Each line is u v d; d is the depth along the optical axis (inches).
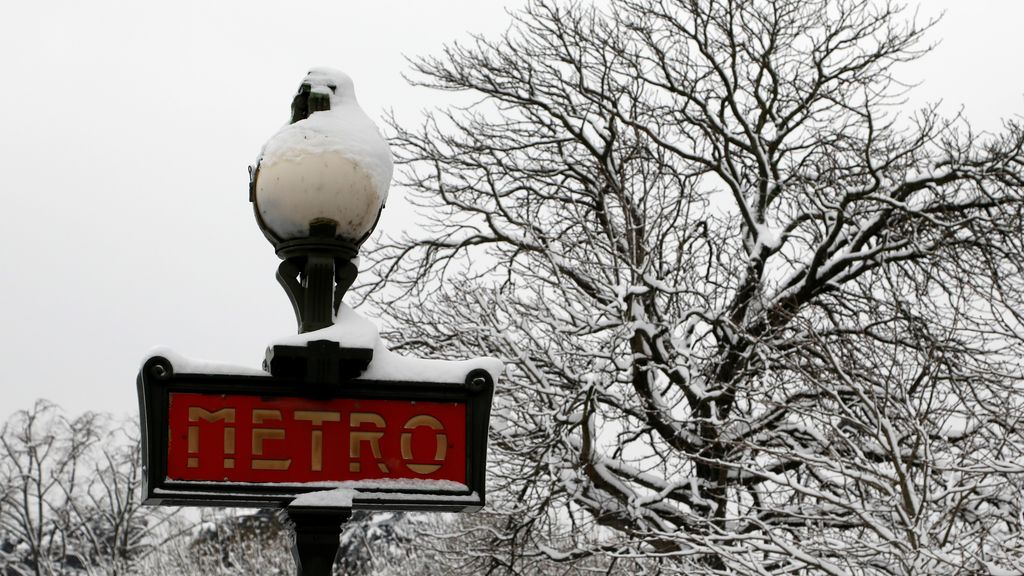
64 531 1509.6
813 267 607.2
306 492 163.9
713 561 523.8
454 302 639.8
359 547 1217.4
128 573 1365.7
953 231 592.1
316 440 165.3
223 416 164.2
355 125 173.8
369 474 165.8
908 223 617.6
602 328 609.3
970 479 408.2
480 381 169.8
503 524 649.0
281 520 175.2
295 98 178.1
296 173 167.9
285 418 165.3
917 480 466.9
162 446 162.4
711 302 631.2
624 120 639.8
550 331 629.6
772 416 548.4
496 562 616.7
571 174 683.4
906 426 459.8
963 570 383.2
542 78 681.6
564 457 593.0
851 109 618.8
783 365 536.1
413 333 651.5
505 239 643.5
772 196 660.7
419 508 167.3
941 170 620.7
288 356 163.2
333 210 168.7
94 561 1611.7
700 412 579.2
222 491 162.4
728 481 574.6
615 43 672.4
